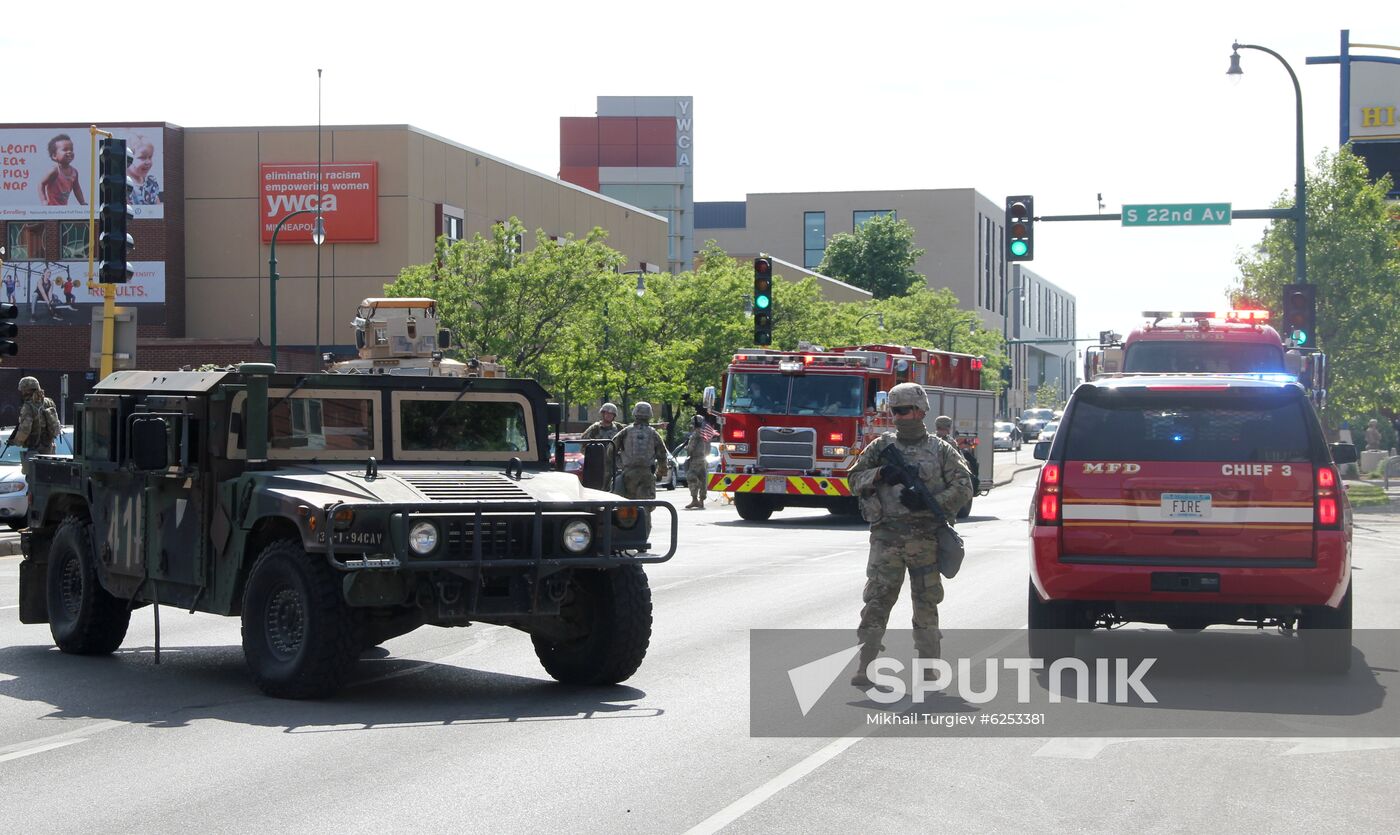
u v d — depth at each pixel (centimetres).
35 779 808
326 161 5834
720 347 5853
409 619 1061
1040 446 1304
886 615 1062
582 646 1097
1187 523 1107
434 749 880
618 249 7688
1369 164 5134
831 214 14125
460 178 6153
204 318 5900
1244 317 2750
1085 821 716
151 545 1165
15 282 5872
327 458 1124
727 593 1725
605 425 2236
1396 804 752
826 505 3203
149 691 1082
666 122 10862
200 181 5900
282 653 1044
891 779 803
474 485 1060
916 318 9581
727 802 752
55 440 2400
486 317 4806
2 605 1642
